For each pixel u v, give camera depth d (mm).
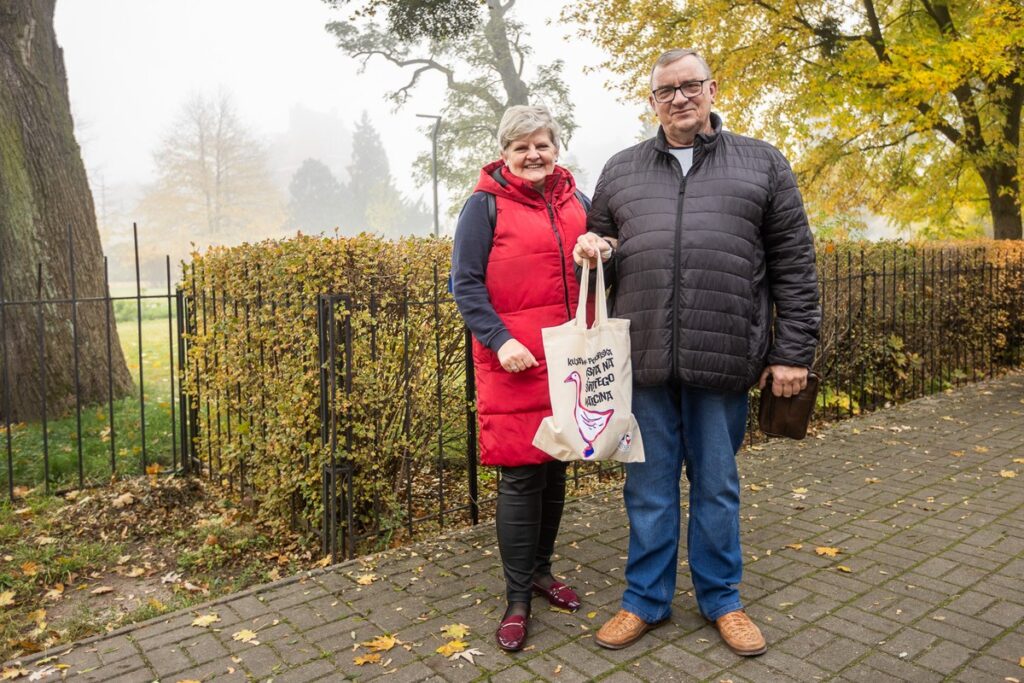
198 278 4797
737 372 2473
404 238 4113
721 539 2613
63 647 2727
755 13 12492
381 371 3682
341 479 3670
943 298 7418
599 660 2543
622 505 4152
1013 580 3082
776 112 13625
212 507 4527
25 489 4754
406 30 15008
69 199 6859
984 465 4754
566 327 2422
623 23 13078
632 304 2557
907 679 2371
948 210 13781
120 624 3105
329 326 3469
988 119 12523
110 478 4934
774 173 2486
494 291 2686
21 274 6434
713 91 2547
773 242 2523
